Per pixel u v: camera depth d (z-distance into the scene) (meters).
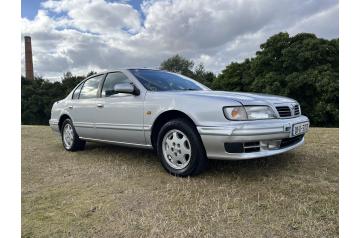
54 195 2.99
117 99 4.16
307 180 3.16
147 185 3.18
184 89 4.14
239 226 2.21
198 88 4.37
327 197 2.68
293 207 2.50
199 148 3.21
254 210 2.46
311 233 2.09
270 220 2.29
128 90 3.82
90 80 4.96
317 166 3.68
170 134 3.51
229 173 3.47
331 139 5.43
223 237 2.07
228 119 3.01
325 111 19.34
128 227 2.25
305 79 20.05
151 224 2.28
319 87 19.38
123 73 4.27
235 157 2.97
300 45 21.72
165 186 3.12
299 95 21.30
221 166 3.73
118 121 4.12
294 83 20.48
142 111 3.76
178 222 2.30
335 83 19.11
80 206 2.68
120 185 3.22
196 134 3.23
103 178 3.50
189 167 3.29
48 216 2.50
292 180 3.17
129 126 3.95
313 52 20.58
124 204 2.68
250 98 3.26
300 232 2.11
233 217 2.35
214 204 2.60
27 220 2.43
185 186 3.08
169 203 2.66
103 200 2.80
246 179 3.25
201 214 2.42
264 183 3.10
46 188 3.22
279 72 22.89
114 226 2.28
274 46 23.22
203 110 3.15
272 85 21.83
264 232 2.12
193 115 3.20
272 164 3.79
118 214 2.48
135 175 3.57
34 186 3.29
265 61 23.66
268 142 3.12
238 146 2.96
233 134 2.93
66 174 3.75
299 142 3.66
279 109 3.34
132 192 2.98
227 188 2.98
